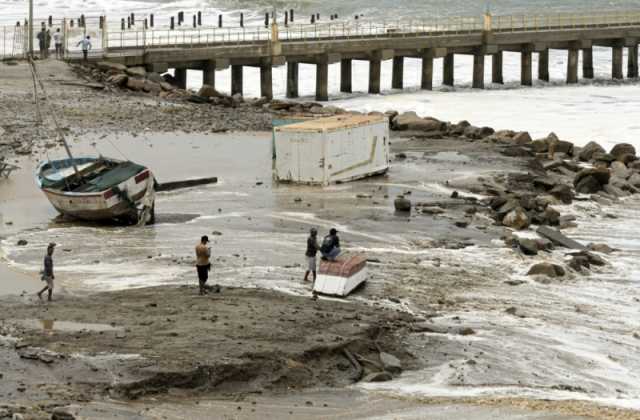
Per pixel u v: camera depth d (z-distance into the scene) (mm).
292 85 175375
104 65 151875
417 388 47500
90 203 77000
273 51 165500
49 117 117625
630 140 127625
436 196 89688
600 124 138125
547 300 62812
